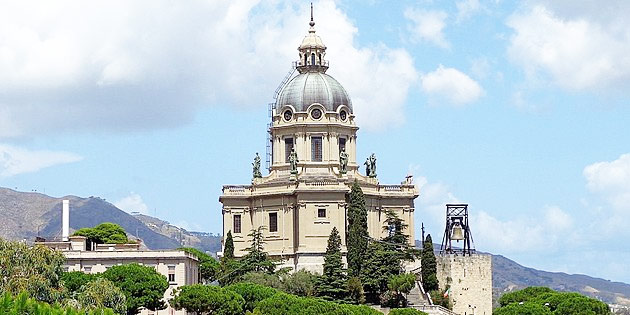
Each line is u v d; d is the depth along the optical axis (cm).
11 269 17388
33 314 11844
